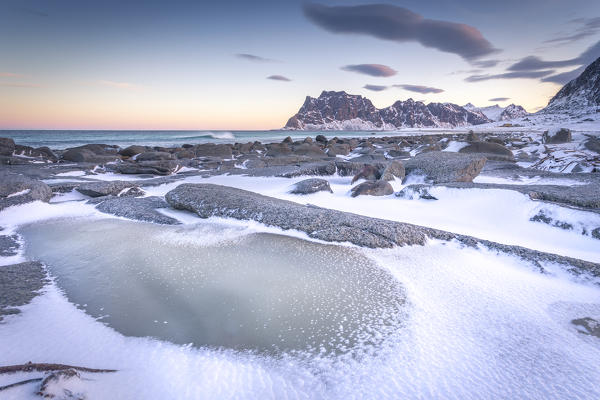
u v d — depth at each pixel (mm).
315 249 6062
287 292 4477
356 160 22750
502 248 5977
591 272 5051
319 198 10828
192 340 3432
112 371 2885
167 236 6879
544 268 5309
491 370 3018
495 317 3918
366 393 2736
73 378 2533
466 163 12430
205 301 4234
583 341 3480
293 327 3676
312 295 4398
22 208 9031
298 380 2877
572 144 22547
